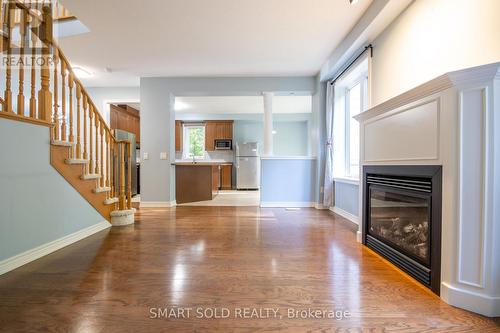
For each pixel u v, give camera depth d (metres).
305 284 1.68
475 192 1.37
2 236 1.85
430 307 1.42
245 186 8.21
